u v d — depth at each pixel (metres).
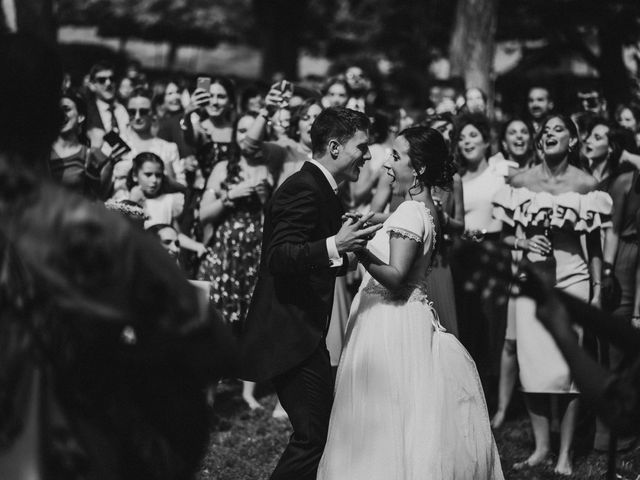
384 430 4.28
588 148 7.06
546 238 5.75
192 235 7.42
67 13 20.88
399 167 4.68
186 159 7.62
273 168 7.05
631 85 13.83
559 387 5.68
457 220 6.41
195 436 2.49
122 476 2.36
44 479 2.25
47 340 2.28
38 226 2.31
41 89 2.38
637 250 6.14
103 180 6.65
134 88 8.85
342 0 21.47
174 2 21.09
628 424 2.42
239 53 26.27
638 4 14.46
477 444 4.39
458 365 4.46
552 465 5.84
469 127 6.99
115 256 2.32
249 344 4.39
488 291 2.75
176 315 2.36
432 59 19.23
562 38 16.02
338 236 4.20
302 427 4.38
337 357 6.63
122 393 2.38
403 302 4.43
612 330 2.49
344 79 8.38
